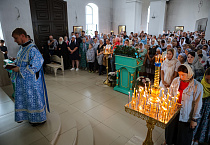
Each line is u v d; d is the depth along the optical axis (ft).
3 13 21.40
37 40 25.02
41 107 7.89
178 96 6.34
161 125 5.31
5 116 9.27
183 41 25.48
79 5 30.76
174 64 9.32
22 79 7.45
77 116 10.97
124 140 8.71
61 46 23.45
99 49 20.42
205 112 7.57
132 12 38.37
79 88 16.37
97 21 37.99
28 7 23.31
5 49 20.01
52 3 25.94
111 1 40.73
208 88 7.28
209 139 7.95
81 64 23.86
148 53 17.88
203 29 47.73
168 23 53.06
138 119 10.74
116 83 15.79
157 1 42.96
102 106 12.53
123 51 13.79
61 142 7.59
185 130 6.91
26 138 7.44
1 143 7.07
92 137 8.58
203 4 45.96
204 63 13.00
